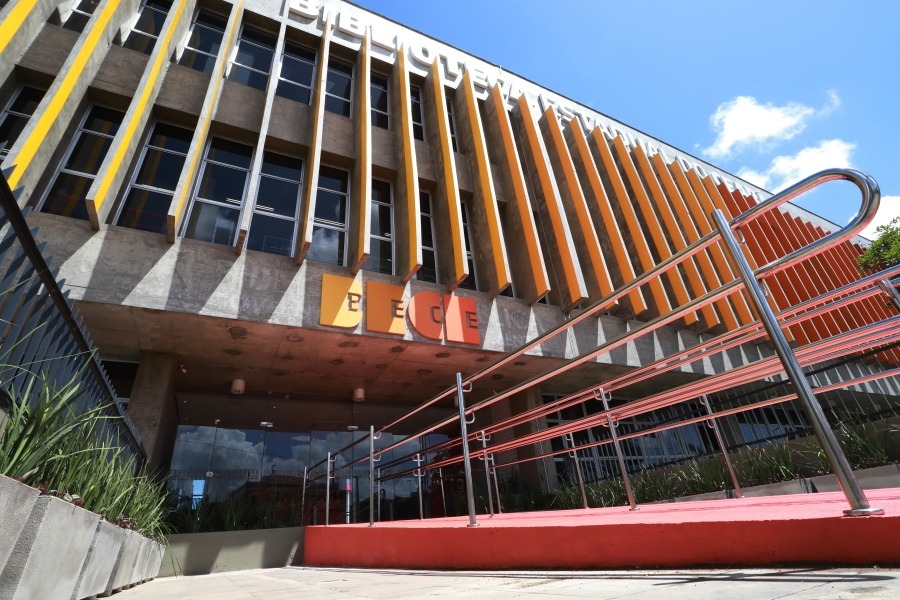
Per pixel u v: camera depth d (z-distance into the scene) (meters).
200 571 7.70
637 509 3.60
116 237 7.74
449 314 10.19
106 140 9.19
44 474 1.96
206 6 11.82
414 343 9.65
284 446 11.95
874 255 17.16
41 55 8.70
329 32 12.70
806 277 18.86
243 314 8.18
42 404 2.00
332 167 11.56
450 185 11.41
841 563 1.38
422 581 2.61
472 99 13.52
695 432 13.78
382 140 12.23
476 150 12.63
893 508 1.52
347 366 10.82
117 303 7.34
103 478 2.77
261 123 10.62
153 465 8.41
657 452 13.30
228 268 8.41
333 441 12.52
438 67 13.59
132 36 10.43
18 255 2.67
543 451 12.08
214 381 11.32
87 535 2.11
